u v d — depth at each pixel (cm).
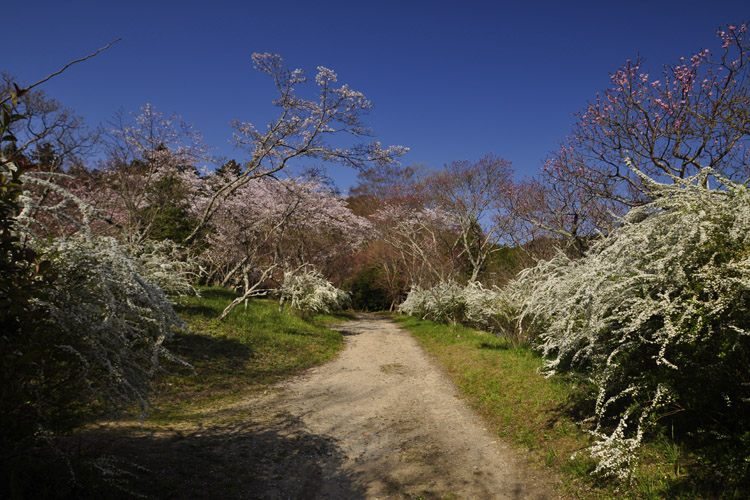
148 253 1035
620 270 433
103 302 335
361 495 430
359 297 3922
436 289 1908
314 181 1745
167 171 1619
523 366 865
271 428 613
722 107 791
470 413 706
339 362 1177
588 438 498
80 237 378
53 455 354
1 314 256
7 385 263
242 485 424
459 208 2433
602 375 454
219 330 1155
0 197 261
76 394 339
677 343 368
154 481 391
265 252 1859
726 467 350
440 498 423
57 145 1338
